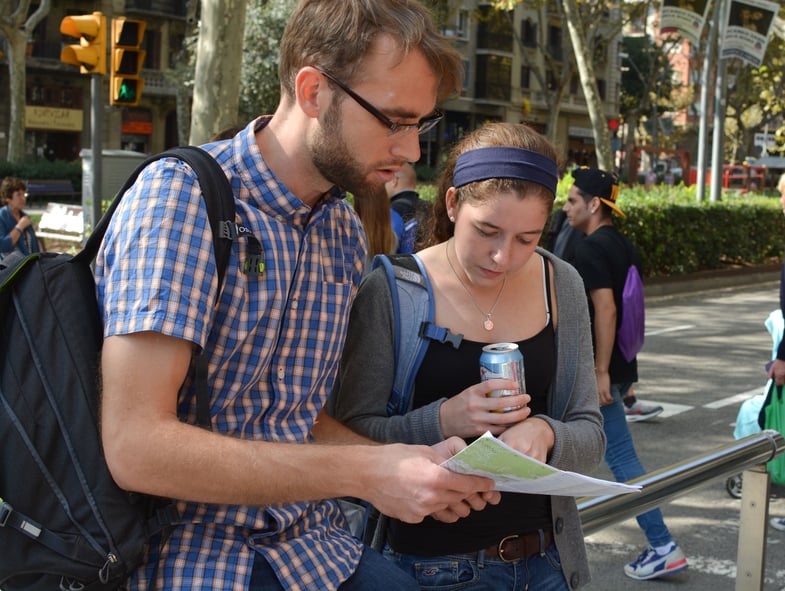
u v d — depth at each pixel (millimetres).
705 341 10969
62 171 34219
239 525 1503
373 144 1491
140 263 1379
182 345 1384
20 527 1330
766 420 4777
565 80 35312
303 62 1500
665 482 2254
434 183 2270
